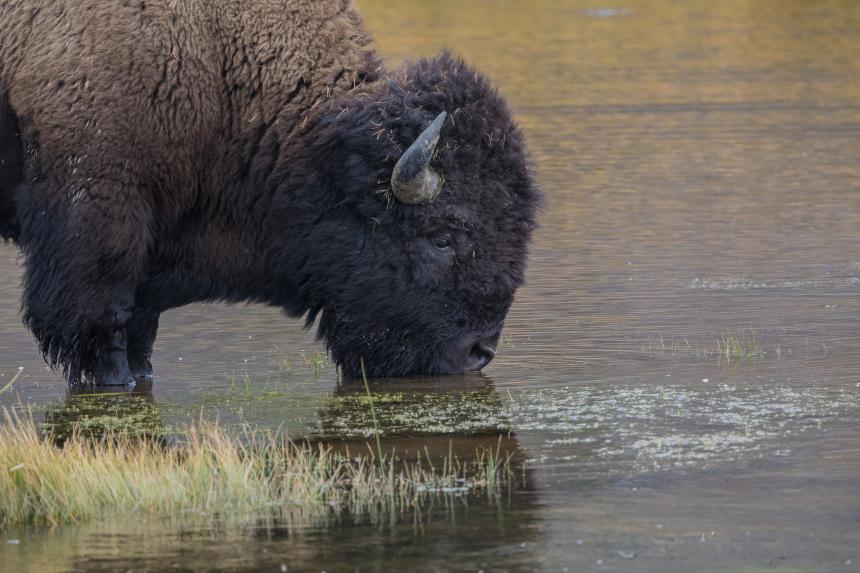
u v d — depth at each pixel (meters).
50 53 27.50
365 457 22.53
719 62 88.56
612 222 45.91
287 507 20.17
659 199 49.81
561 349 30.05
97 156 27.22
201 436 24.06
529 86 79.00
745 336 30.58
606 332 31.52
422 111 27.02
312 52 28.16
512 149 27.38
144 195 27.73
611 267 39.09
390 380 28.06
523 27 105.75
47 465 20.69
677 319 32.50
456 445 23.02
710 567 17.31
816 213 46.50
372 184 27.09
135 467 21.23
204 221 28.50
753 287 35.84
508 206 27.38
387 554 18.00
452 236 27.17
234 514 19.97
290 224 28.02
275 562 17.84
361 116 27.14
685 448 22.27
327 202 27.69
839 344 29.44
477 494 20.39
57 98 27.28
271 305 29.38
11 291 38.50
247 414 25.70
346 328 28.06
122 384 28.70
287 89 27.86
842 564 17.34
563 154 59.38
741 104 72.62
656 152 59.53
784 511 19.22
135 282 28.27
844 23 107.38
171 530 19.38
